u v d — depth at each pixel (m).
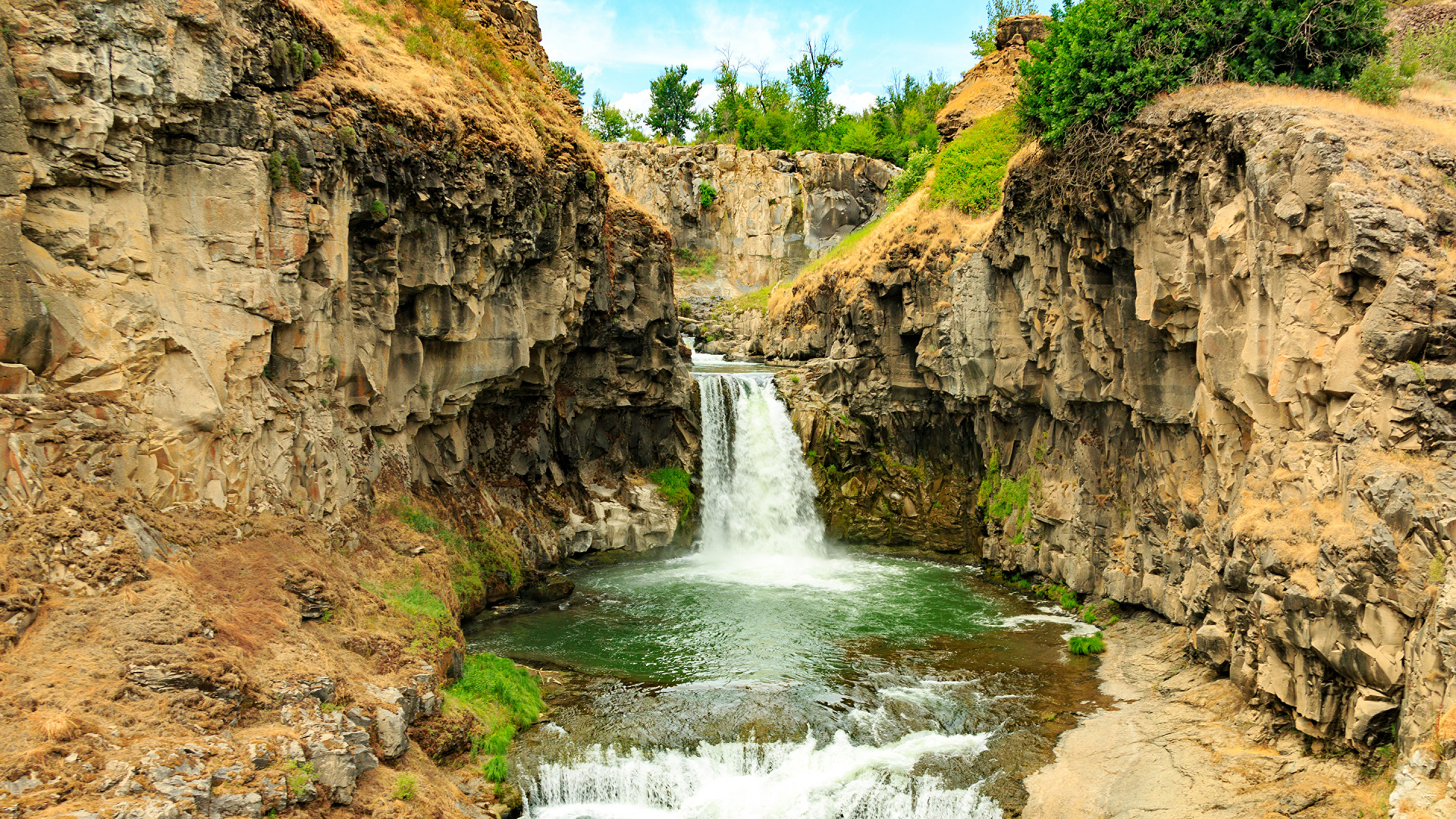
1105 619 29.23
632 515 40.16
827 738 21.27
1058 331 31.41
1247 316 20.70
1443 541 15.21
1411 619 15.69
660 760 20.19
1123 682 24.19
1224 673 22.17
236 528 18.52
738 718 21.81
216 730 14.03
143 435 16.81
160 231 18.27
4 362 14.83
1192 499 24.55
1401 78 24.20
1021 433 36.81
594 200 36.31
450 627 22.59
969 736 21.45
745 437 44.97
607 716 21.91
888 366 43.97
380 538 24.75
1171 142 23.92
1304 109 20.64
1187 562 24.94
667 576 36.75
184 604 15.33
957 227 40.62
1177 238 23.78
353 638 18.86
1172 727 20.64
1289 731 18.77
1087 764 19.72
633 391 41.56
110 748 12.52
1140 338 26.70
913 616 30.84
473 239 28.16
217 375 18.70
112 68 16.39
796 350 54.31
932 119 85.88
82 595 14.41
